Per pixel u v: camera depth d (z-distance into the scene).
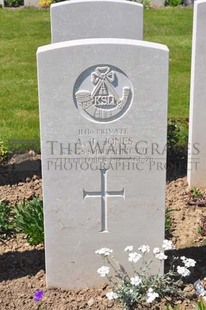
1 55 12.16
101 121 4.38
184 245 5.47
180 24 14.80
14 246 5.56
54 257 4.77
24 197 6.44
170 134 7.27
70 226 4.67
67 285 4.86
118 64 4.25
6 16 15.96
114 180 4.55
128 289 4.60
